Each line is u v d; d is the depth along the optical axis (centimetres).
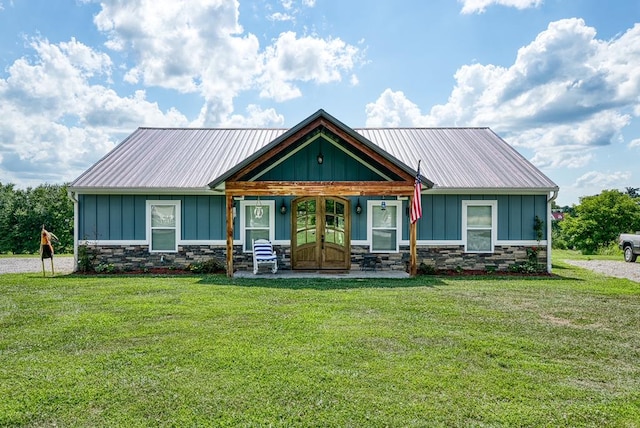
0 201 3111
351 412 363
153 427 339
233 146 1580
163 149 1552
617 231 3231
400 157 1489
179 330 599
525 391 409
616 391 414
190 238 1335
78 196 1332
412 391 404
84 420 350
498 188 1292
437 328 619
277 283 1041
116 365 466
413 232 1162
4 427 340
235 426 341
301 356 492
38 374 442
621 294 906
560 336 590
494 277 1203
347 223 1337
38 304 776
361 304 775
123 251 1334
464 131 1736
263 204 1338
